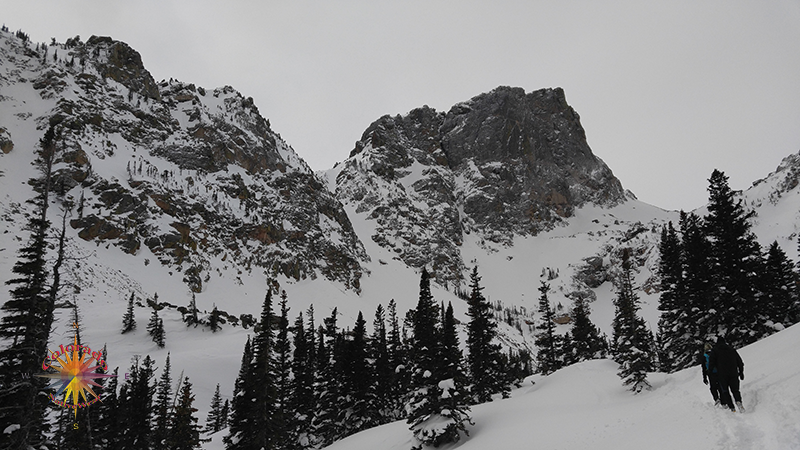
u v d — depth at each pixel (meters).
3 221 117.06
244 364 76.25
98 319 101.56
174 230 156.75
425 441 31.48
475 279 55.16
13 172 139.62
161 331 96.81
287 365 58.66
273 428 42.25
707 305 41.88
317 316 164.62
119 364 83.56
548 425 25.62
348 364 54.84
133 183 160.88
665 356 50.22
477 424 33.19
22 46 198.62
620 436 18.78
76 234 132.38
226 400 79.62
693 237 45.62
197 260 157.12
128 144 189.50
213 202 186.25
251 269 177.88
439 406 32.59
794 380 14.88
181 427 46.97
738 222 41.91
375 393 55.38
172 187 175.62
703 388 20.16
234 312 144.75
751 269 40.38
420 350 40.31
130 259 139.50
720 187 43.59
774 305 40.91
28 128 164.25
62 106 175.75
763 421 13.12
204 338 108.38
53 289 24.81
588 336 61.38
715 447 12.91
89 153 164.88
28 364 24.02
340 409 54.28
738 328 40.03
